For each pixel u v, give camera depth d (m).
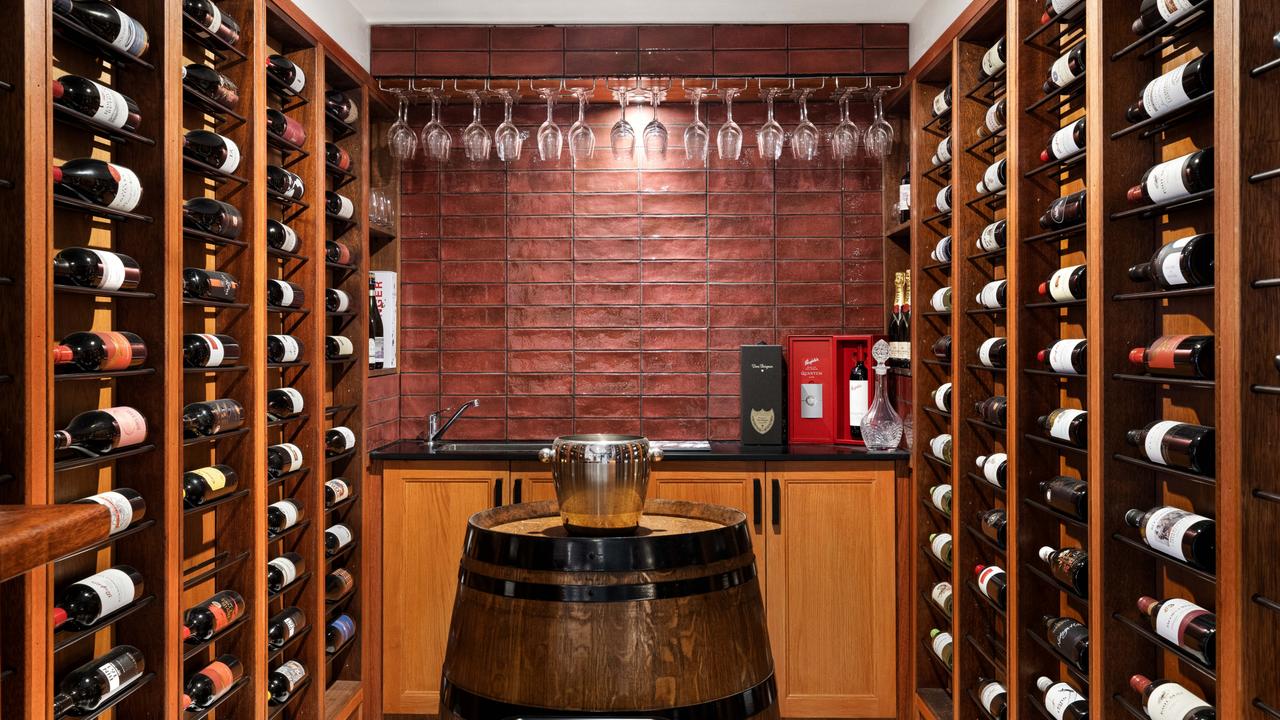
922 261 3.00
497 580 1.58
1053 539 2.16
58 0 1.56
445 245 3.56
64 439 1.57
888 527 3.08
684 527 1.77
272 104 2.63
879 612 3.08
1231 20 1.34
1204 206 1.63
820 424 3.37
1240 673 1.32
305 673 2.58
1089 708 1.87
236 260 2.23
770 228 3.54
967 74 2.59
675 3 3.03
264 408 2.28
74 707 1.61
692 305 3.55
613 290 3.56
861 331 3.53
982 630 2.58
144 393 1.80
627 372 3.56
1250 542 1.32
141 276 1.80
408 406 3.57
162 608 1.80
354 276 3.09
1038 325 2.16
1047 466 2.16
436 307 3.56
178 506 1.85
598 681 1.49
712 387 3.55
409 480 3.12
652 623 1.51
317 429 2.64
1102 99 1.75
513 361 3.56
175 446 1.83
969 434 2.60
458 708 1.59
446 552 3.11
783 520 3.08
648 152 3.04
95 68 1.79
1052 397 2.16
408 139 3.02
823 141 3.54
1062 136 1.95
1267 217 1.32
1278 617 1.33
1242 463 1.32
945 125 3.01
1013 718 2.17
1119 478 1.76
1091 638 1.80
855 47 3.20
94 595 1.63
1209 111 1.60
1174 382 1.54
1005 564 2.60
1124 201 1.75
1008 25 2.20
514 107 3.55
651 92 3.26
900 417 3.29
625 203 3.55
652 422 3.56
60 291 1.69
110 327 1.85
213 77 2.04
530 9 3.08
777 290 3.54
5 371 1.42
